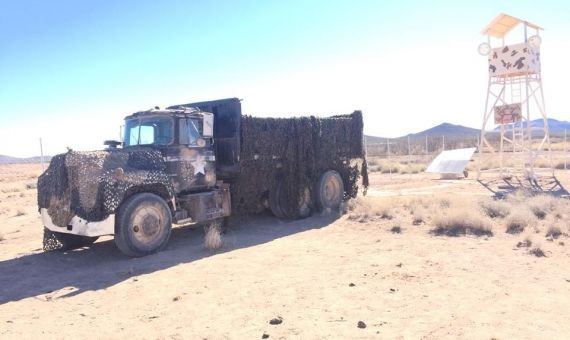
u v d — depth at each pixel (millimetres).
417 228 11109
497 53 21750
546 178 21422
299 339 4953
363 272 7512
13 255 10250
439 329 5086
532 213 11562
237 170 12094
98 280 7867
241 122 12117
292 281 7164
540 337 4785
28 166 92812
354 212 13766
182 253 9633
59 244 10484
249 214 14469
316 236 10930
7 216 17609
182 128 10695
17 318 6133
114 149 10086
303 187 13711
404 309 5762
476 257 8203
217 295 6633
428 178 25484
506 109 22047
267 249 9680
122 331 5461
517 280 6797
